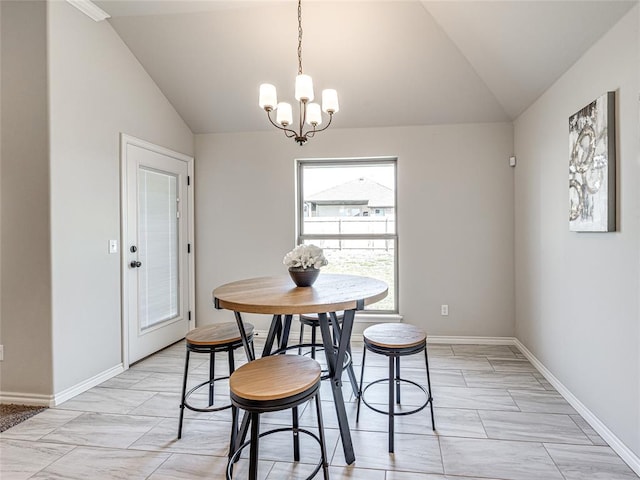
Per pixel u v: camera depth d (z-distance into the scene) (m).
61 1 2.41
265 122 3.72
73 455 1.86
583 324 2.17
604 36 1.89
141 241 3.18
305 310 1.65
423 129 3.59
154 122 3.34
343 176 3.86
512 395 2.48
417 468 1.75
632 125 1.68
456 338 3.60
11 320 2.39
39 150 2.33
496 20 2.31
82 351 2.58
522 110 3.15
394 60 3.02
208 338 2.01
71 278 2.49
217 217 3.92
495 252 3.52
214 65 3.18
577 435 2.00
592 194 1.97
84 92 2.59
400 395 2.43
